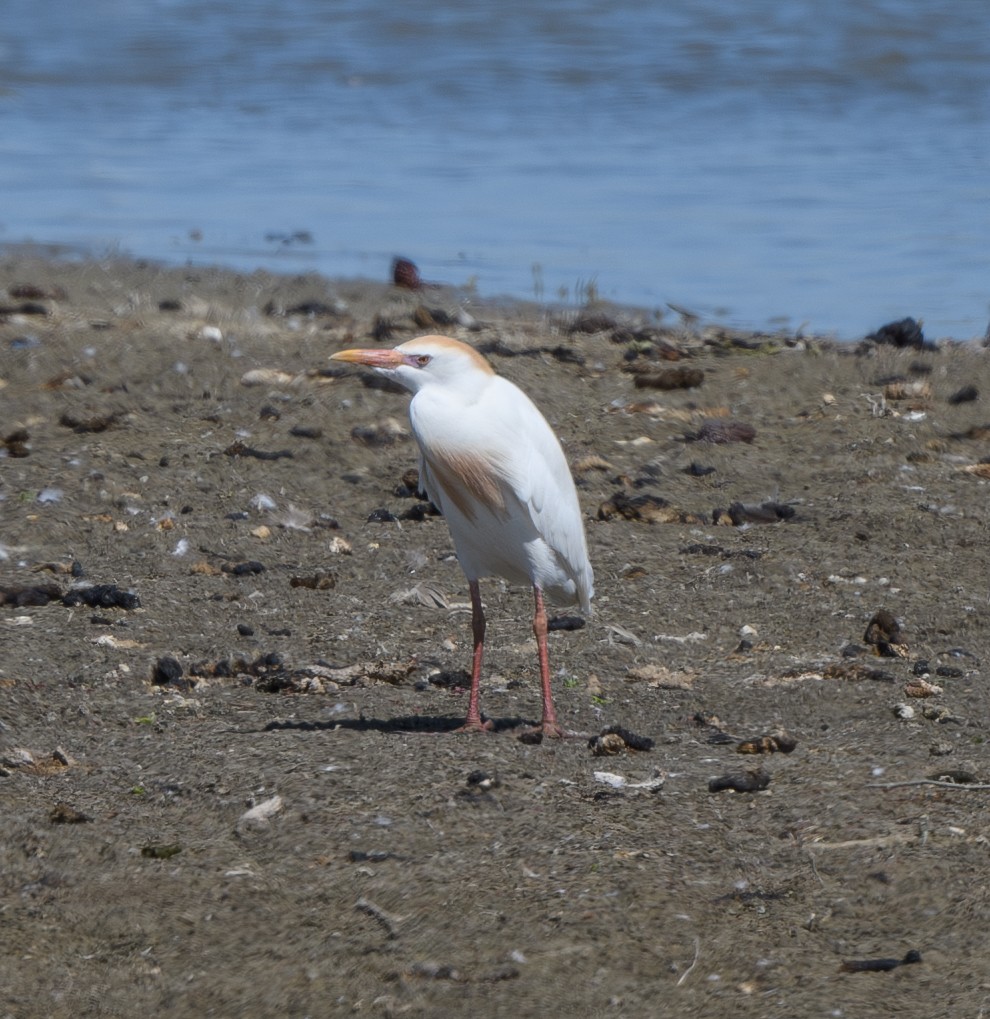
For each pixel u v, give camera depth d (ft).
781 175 102.42
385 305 71.00
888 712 33.50
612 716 33.63
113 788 29.50
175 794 29.12
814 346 62.69
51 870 26.53
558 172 104.06
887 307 72.33
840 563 42.93
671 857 26.63
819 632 38.60
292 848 26.96
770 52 149.48
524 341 62.44
